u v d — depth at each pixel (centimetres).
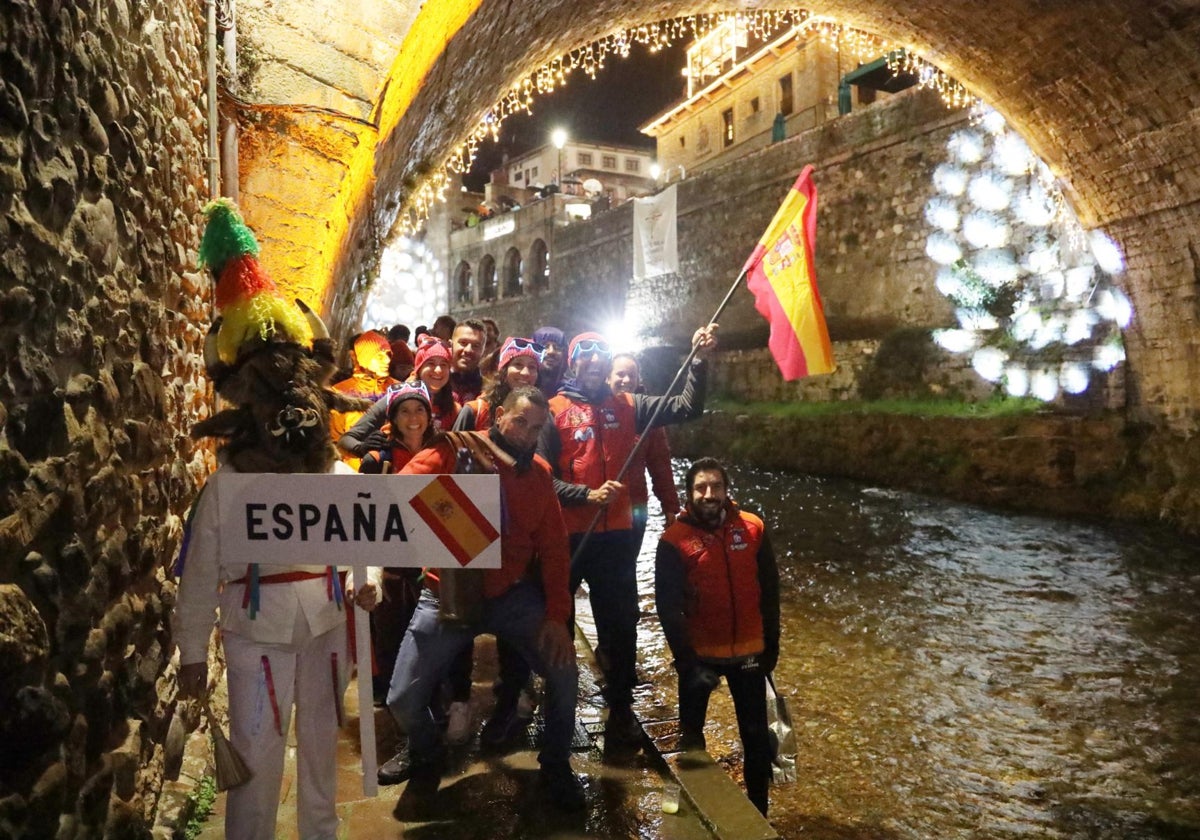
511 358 423
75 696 213
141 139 297
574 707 344
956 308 1639
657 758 391
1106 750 502
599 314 3188
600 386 443
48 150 204
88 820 220
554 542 340
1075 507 1208
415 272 3491
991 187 1570
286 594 257
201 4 447
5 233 179
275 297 258
